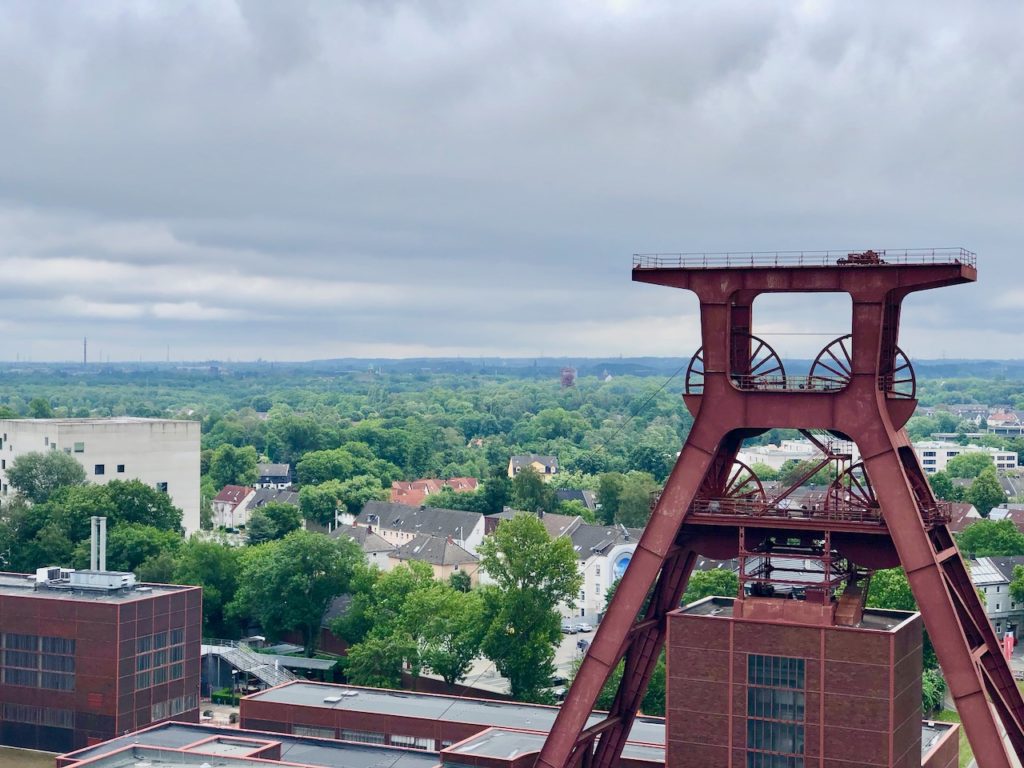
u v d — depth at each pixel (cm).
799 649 6669
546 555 14075
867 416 6450
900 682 6656
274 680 14638
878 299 6425
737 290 6669
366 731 10588
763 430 7119
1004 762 6128
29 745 12506
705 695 6875
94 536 13538
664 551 6756
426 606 14425
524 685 13788
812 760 6650
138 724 12394
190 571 16775
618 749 7681
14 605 12562
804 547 7269
